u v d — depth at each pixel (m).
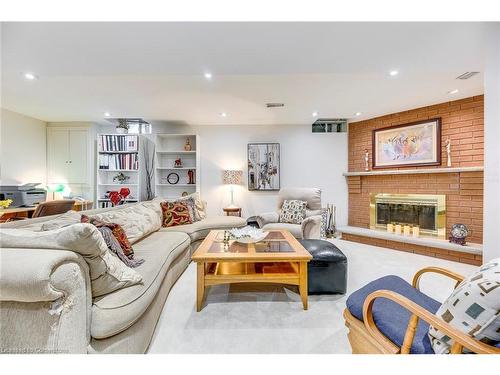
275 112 3.96
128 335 1.27
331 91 3.05
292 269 2.09
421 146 3.65
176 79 2.69
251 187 4.75
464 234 3.08
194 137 4.73
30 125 4.20
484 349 0.79
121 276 1.30
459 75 2.58
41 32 1.60
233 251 2.02
